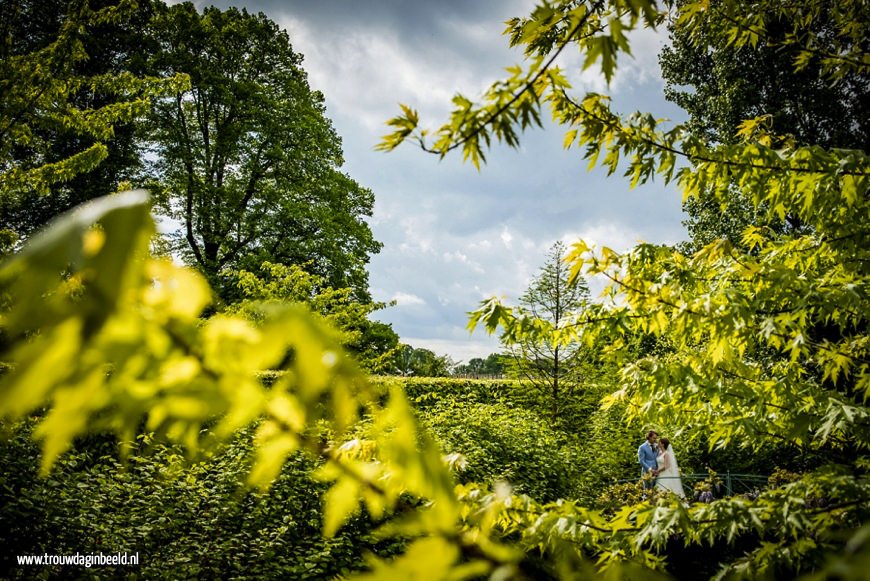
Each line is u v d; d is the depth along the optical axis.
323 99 21.59
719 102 12.27
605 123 2.00
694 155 2.14
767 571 1.66
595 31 1.32
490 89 1.12
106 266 0.34
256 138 18.78
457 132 1.18
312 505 5.82
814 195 2.16
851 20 2.41
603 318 2.44
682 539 4.51
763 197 2.40
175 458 5.47
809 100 11.09
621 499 7.09
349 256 18.88
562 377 12.13
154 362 0.43
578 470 8.70
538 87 1.21
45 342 0.36
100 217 0.34
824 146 11.29
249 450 6.14
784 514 1.72
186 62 16.95
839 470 2.01
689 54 13.35
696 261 2.45
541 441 8.64
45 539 4.42
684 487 9.23
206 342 0.45
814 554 1.61
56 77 5.91
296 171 19.23
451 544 0.56
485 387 13.44
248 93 18.30
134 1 5.98
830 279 2.32
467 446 7.58
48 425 0.41
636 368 2.61
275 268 11.23
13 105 5.57
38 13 10.82
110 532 4.67
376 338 17.19
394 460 0.54
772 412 2.45
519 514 1.81
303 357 0.44
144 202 0.35
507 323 2.50
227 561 4.75
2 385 0.36
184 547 4.79
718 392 2.42
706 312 2.12
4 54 5.54
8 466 4.64
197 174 18.31
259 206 18.67
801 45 2.56
